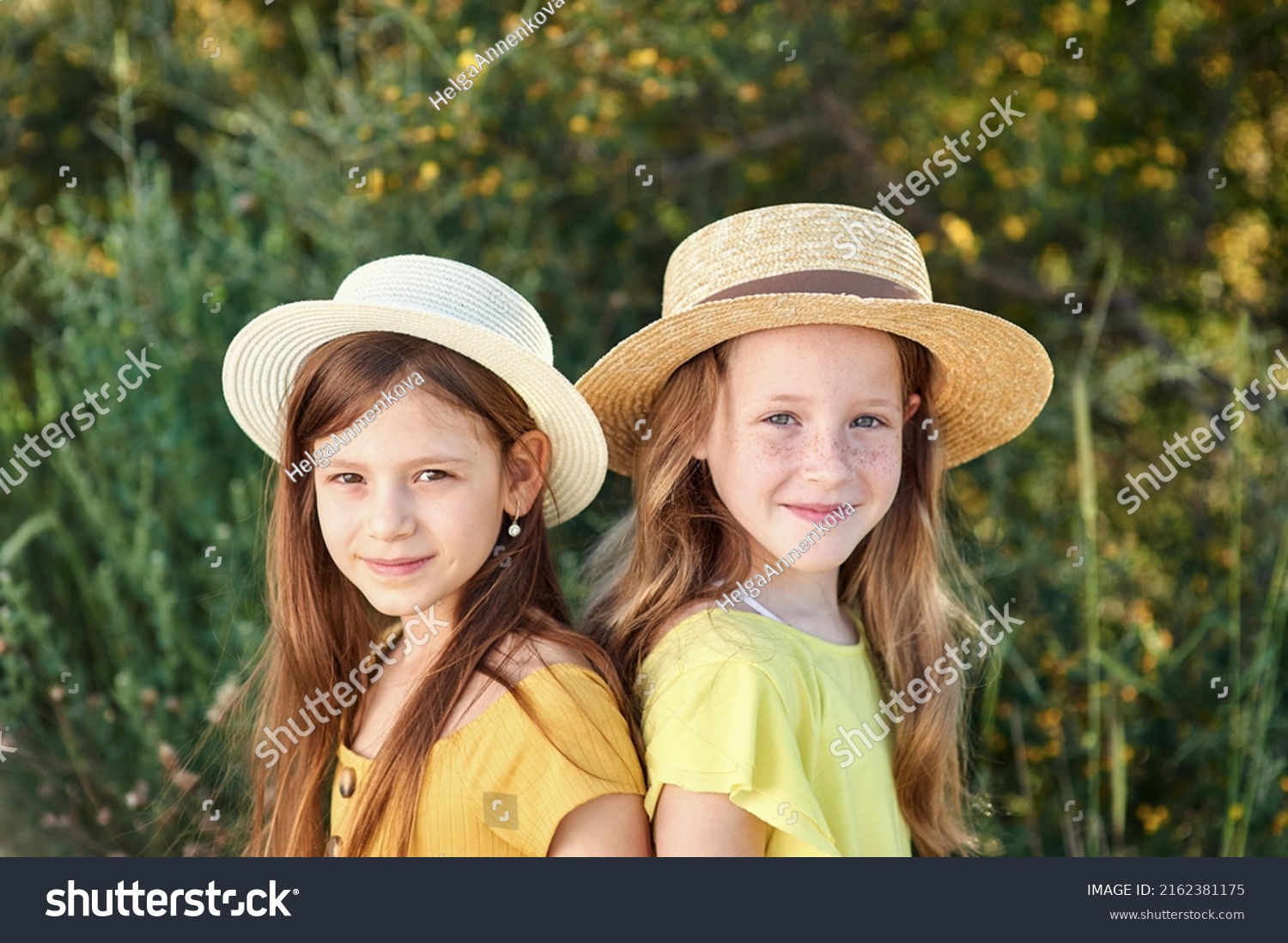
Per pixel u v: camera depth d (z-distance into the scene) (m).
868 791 2.16
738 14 4.08
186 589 3.54
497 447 2.08
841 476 2.04
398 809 1.96
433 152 3.83
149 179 4.55
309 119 3.88
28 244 3.91
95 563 3.80
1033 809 3.43
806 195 4.58
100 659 3.50
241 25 4.68
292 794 2.33
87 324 3.72
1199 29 4.54
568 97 3.92
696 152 4.40
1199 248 4.62
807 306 2.02
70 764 3.19
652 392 2.32
